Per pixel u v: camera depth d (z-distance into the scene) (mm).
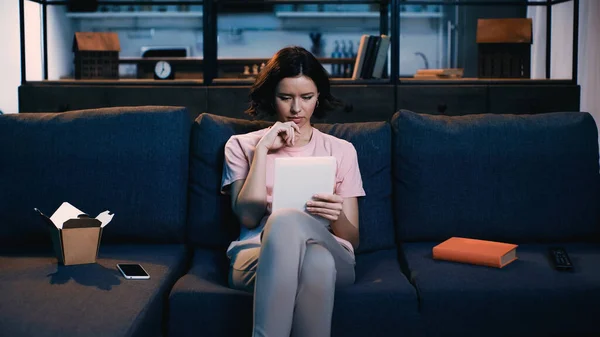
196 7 6199
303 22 6297
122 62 5211
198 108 3172
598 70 3537
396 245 1974
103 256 1751
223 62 4895
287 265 1335
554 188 1927
